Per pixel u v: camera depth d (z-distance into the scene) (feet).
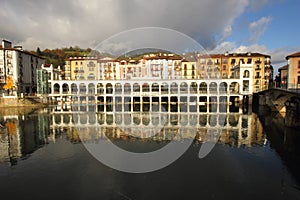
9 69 226.17
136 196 41.81
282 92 131.44
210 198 41.37
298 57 179.42
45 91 226.99
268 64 262.26
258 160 61.26
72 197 41.96
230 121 126.41
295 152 68.74
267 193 43.45
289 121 109.60
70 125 116.67
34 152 69.26
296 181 48.60
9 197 42.34
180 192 43.06
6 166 57.62
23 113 165.99
